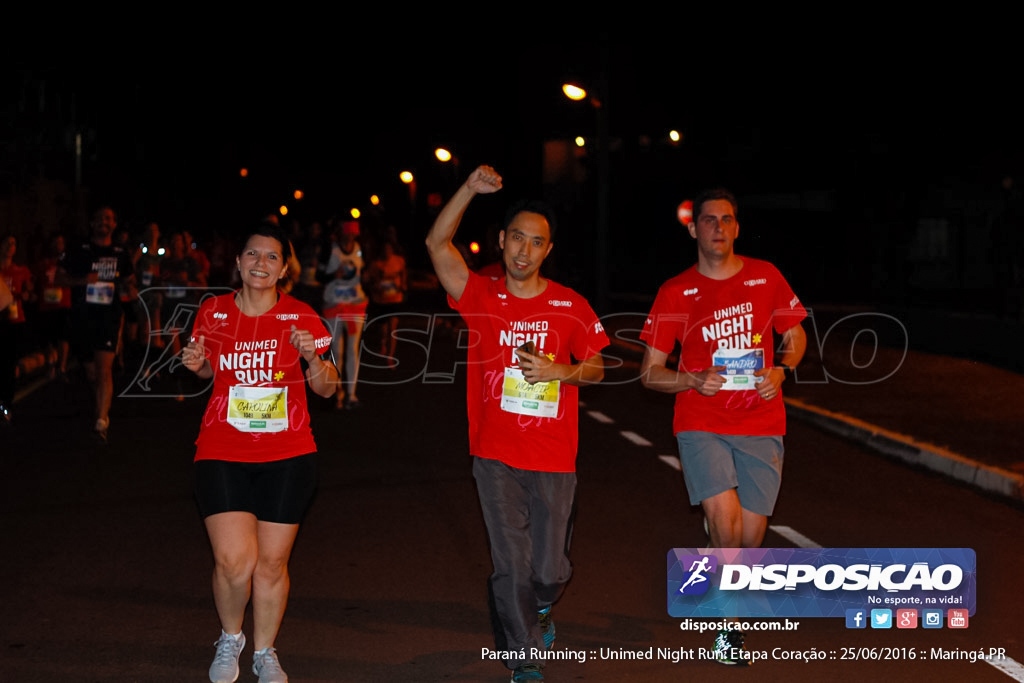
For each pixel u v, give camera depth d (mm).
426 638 6172
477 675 5617
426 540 8297
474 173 5410
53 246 17250
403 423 13898
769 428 5988
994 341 19641
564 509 5559
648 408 15492
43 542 8133
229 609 5406
